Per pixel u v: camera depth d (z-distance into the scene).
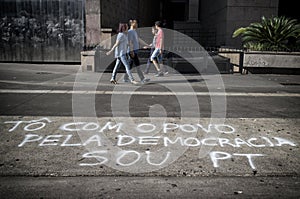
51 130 4.41
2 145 3.84
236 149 3.79
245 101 6.49
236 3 14.45
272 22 11.40
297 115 5.43
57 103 6.05
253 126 4.73
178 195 2.71
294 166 3.33
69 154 3.58
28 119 4.93
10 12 13.05
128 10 16.86
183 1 31.03
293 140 4.14
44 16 12.91
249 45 11.81
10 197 2.67
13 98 6.47
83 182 2.94
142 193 2.74
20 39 13.24
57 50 13.12
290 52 10.75
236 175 3.11
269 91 7.72
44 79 9.03
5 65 12.59
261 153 3.68
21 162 3.36
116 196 2.69
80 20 12.62
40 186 2.86
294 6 16.45
